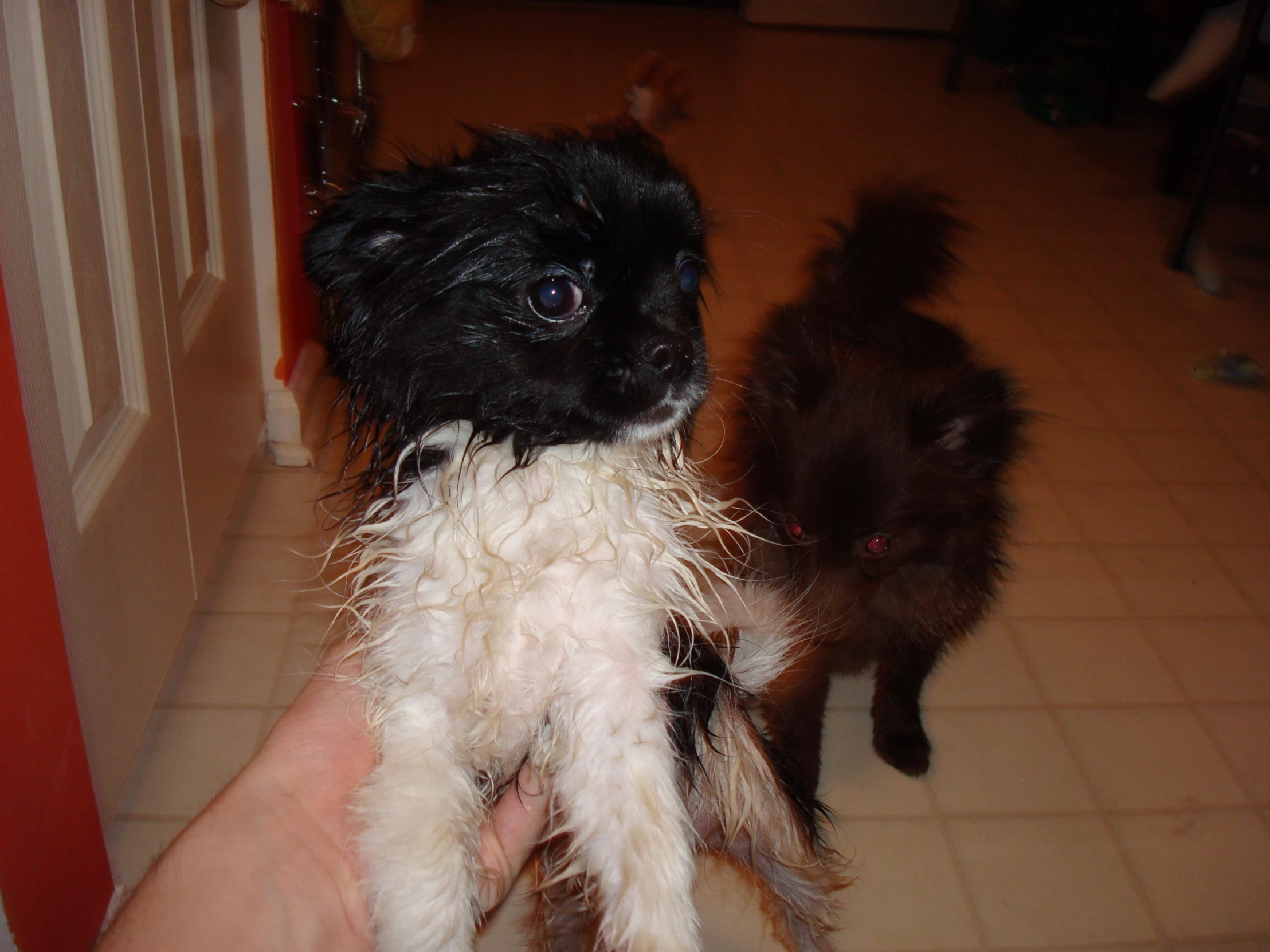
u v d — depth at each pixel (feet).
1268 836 3.70
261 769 2.38
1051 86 9.49
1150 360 5.97
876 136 8.76
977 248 6.97
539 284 2.31
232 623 4.13
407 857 2.17
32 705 2.67
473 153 2.42
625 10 11.98
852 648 3.84
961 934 3.40
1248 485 5.13
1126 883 3.55
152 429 3.57
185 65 3.75
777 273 6.22
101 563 3.23
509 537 2.40
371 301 2.39
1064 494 4.99
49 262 2.91
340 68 5.06
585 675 2.37
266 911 2.15
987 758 3.91
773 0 11.70
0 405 2.43
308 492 4.71
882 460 3.40
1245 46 6.28
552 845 2.79
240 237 4.40
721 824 2.89
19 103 2.72
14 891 2.66
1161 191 8.03
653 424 2.40
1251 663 4.28
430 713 2.35
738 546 3.40
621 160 2.39
